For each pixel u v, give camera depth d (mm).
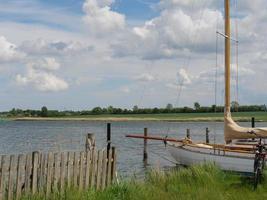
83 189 12000
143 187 13250
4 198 10102
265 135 21062
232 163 21422
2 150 42375
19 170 10453
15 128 102250
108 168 13273
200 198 12664
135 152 40719
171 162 30734
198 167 16578
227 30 24406
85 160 12289
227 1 24391
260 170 15367
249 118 117562
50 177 11188
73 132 78875
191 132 80938
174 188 14094
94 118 172875
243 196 13430
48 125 126375
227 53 24172
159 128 101625
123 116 176000
